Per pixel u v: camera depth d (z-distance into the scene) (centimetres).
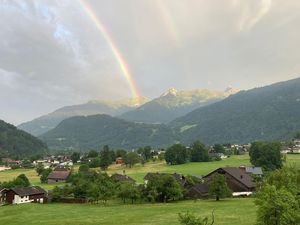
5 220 8881
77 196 13188
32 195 14462
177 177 14825
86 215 9150
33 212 10144
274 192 4444
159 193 11906
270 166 18338
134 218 8300
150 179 12506
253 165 19662
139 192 11981
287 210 4316
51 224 7900
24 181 16638
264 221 4419
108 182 14175
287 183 7012
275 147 18838
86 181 14162
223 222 7250
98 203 12144
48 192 14962
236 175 13825
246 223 7069
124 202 12038
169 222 7550
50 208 11025
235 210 8938
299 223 4347
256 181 13862
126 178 16625
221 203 10606
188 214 4272
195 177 14700
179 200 12244
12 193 13912
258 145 19775
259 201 4547
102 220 8200
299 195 5694
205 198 12269
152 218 8194
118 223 7706
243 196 12938
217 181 11681
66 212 9906
